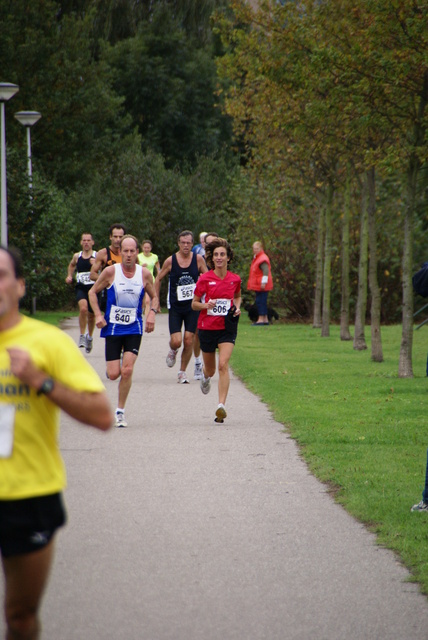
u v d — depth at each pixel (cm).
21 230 7531
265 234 8706
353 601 1392
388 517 1836
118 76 14512
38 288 7719
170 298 3978
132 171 11225
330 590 1440
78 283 5178
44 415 968
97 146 12744
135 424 2975
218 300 3023
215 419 2977
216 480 2191
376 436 2748
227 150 15312
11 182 7469
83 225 10225
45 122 11969
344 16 4306
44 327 984
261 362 4859
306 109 4403
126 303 2895
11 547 959
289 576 1506
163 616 1329
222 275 3033
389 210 8300
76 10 13650
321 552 1634
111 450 2545
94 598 1401
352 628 1287
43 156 12219
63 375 960
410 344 4269
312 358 5100
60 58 12288
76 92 12300
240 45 5741
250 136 6688
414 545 1647
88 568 1543
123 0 14300
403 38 3825
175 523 1817
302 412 3192
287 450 2553
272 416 3150
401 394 3697
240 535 1739
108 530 1767
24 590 973
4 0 11906
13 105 11688
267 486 2133
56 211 8869
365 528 1792
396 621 1312
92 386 952
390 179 8006
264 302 8188
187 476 2230
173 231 11031
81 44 12556
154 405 3384
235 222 9781
